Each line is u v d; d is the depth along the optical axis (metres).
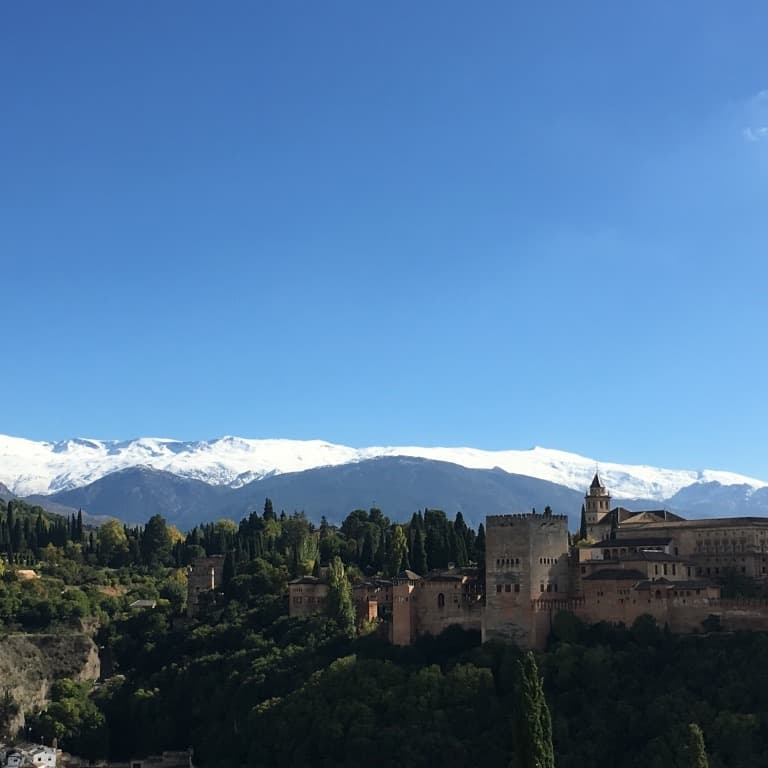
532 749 177.38
